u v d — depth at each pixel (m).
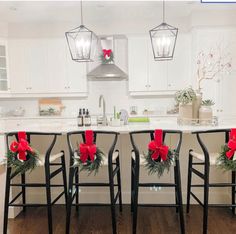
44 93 4.94
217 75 4.42
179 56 4.77
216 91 4.44
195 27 4.39
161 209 2.90
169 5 4.08
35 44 4.84
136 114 5.12
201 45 4.41
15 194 2.81
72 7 4.10
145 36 4.78
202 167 2.88
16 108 5.26
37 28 4.81
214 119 2.85
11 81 4.90
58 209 2.93
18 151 2.31
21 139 2.35
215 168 2.89
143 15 4.57
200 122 2.84
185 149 2.86
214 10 4.33
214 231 2.42
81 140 2.91
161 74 4.81
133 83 4.86
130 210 2.87
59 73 4.88
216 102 4.45
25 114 5.26
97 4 3.98
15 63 4.88
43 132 2.40
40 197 3.02
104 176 2.95
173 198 2.96
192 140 2.85
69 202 2.33
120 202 2.82
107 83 5.21
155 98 5.17
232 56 4.39
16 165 2.31
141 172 2.92
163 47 2.88
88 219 2.70
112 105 5.22
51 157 2.48
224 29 4.38
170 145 2.86
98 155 2.30
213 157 2.44
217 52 4.40
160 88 4.83
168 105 5.16
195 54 4.44
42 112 5.12
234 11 4.34
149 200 2.98
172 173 2.90
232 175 2.71
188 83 4.77
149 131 2.30
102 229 2.50
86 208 2.96
